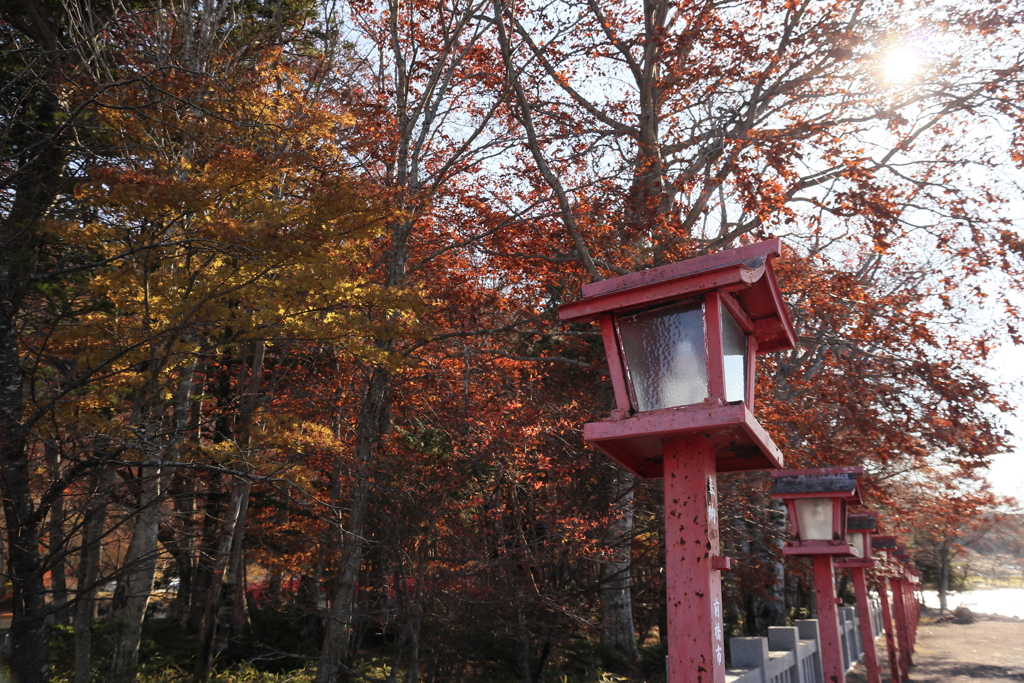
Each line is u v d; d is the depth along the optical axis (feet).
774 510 45.50
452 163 45.21
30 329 30.48
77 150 29.27
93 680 38.91
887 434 42.55
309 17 47.83
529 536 33.68
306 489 33.68
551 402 39.75
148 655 49.34
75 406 27.14
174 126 27.89
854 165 39.99
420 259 47.37
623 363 10.00
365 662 40.42
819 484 19.39
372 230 28.48
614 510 34.09
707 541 8.97
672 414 9.11
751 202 39.58
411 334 31.60
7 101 29.94
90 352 27.94
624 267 44.47
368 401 38.45
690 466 9.33
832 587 19.43
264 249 24.79
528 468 32.19
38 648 24.29
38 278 25.49
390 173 43.37
